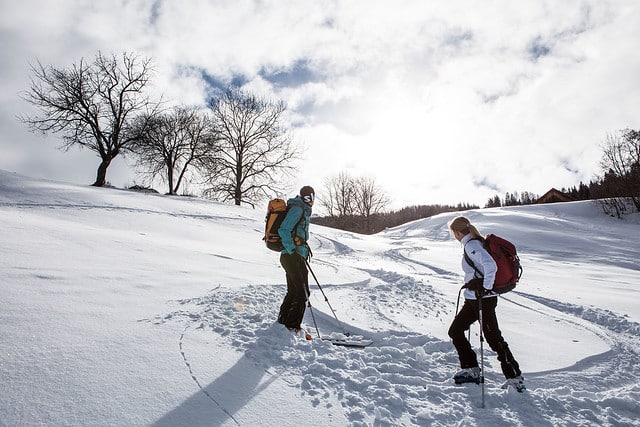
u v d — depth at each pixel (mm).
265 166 37031
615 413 3209
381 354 4188
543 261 16641
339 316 5395
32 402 2396
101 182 30125
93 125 29781
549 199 57312
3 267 4723
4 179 18234
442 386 3488
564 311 7160
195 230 14680
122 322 3768
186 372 3047
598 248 21875
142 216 15328
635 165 35062
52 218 12023
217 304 4801
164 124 33344
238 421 2557
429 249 19281
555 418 3057
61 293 4230
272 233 4484
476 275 3576
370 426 2691
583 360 4434
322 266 9664
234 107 36281
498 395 3301
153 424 2395
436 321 5738
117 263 6129
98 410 2430
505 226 28781
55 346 3066
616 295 8609
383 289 7566
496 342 3500
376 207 54875
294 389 3064
